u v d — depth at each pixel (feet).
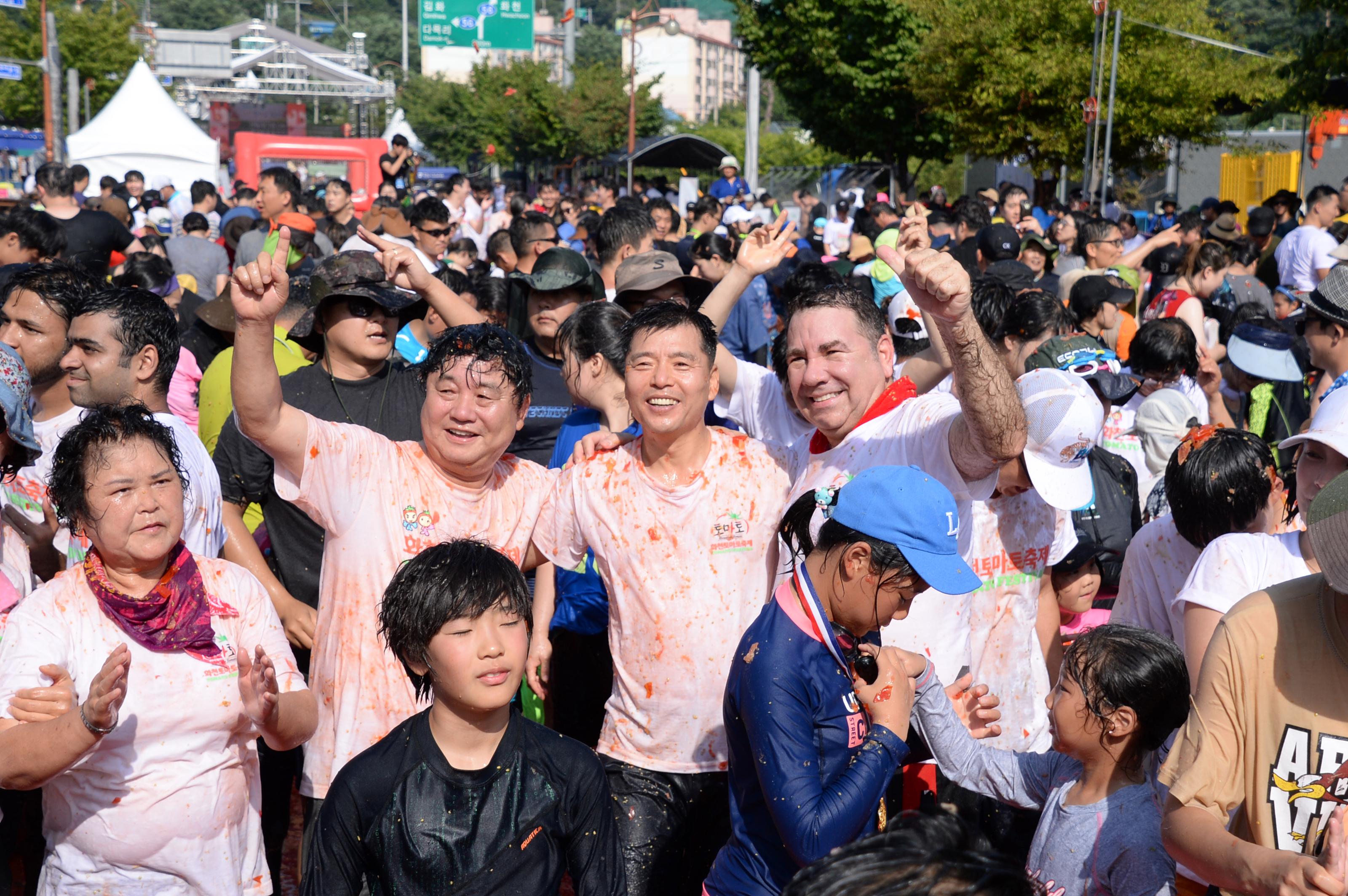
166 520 9.28
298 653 14.47
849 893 4.48
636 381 10.64
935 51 76.23
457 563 7.98
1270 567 9.61
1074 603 13.94
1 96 152.76
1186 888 9.43
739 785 8.93
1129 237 57.06
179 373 18.19
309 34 409.08
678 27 126.62
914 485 8.39
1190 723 7.82
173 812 9.34
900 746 8.45
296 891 13.39
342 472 10.80
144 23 199.41
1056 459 11.20
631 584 11.05
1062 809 9.30
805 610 8.60
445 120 187.32
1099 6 62.13
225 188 103.30
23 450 10.56
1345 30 56.85
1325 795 7.38
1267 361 20.16
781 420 12.89
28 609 9.28
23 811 12.69
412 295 14.23
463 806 8.00
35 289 12.42
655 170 150.00
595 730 15.16
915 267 8.92
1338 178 75.51
